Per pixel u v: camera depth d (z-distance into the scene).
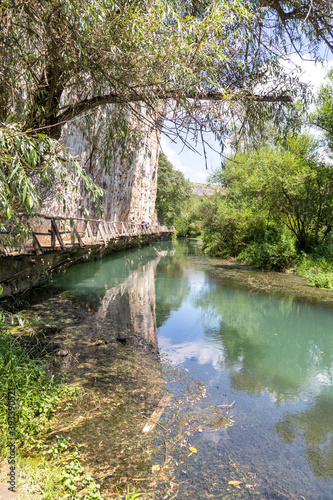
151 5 3.51
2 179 2.43
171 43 3.41
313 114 13.21
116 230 18.31
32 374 3.78
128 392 3.97
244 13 3.59
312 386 4.57
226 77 4.12
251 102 4.28
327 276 11.69
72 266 13.98
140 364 4.81
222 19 3.42
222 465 2.85
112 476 2.60
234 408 3.84
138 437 3.12
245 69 4.19
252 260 17.05
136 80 3.71
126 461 2.79
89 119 5.27
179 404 3.83
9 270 7.20
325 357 5.68
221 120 3.86
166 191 42.56
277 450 3.11
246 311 8.38
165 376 4.54
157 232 33.28
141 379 4.36
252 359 5.45
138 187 29.42
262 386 4.48
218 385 4.41
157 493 2.46
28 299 7.86
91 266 14.75
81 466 2.65
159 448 3.00
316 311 8.48
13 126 2.52
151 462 2.81
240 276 13.44
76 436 3.06
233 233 19.98
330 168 13.95
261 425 3.52
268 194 15.13
